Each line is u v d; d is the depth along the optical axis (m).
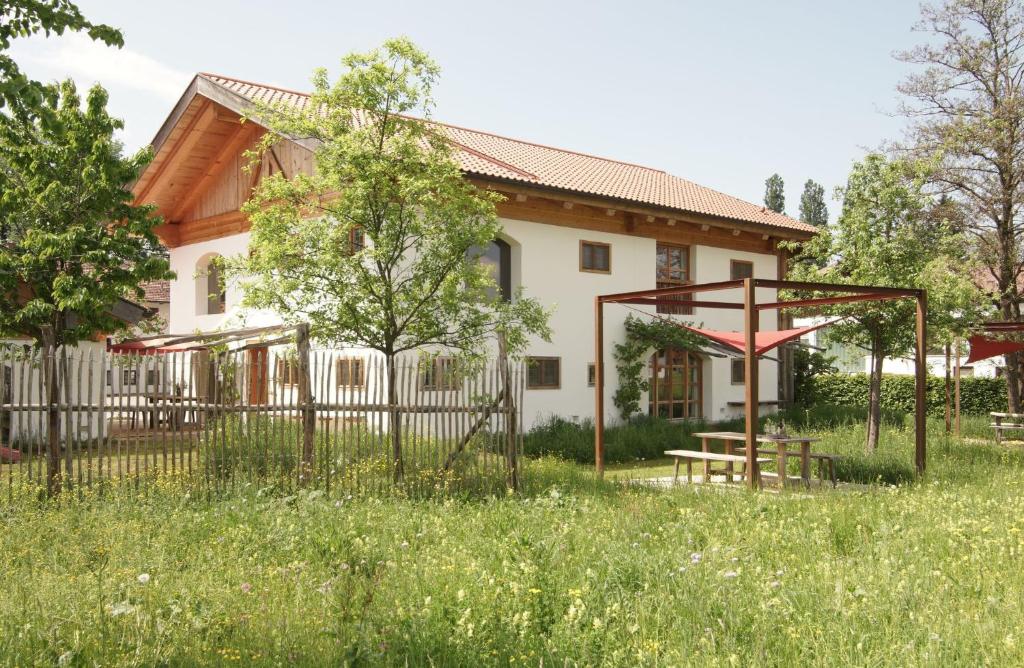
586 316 21.30
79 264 17.83
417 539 7.75
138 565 6.79
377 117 13.34
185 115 20.94
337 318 13.01
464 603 5.16
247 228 21.66
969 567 6.41
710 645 4.56
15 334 17.95
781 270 26.72
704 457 13.59
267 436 11.26
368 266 13.52
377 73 12.74
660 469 16.72
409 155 12.95
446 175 13.05
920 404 13.45
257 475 11.12
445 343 13.51
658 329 21.88
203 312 23.67
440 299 12.97
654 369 22.91
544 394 20.30
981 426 22.66
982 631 4.74
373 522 8.51
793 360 27.38
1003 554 6.72
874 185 17.31
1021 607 5.27
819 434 18.36
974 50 23.56
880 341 16.84
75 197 17.80
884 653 4.45
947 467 13.87
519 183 18.78
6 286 17.19
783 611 5.16
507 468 11.74
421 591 5.61
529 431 19.39
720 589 5.49
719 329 24.94
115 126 18.25
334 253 12.64
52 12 9.16
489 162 19.83
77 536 8.05
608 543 7.08
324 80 13.21
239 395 11.29
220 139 21.89
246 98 19.08
